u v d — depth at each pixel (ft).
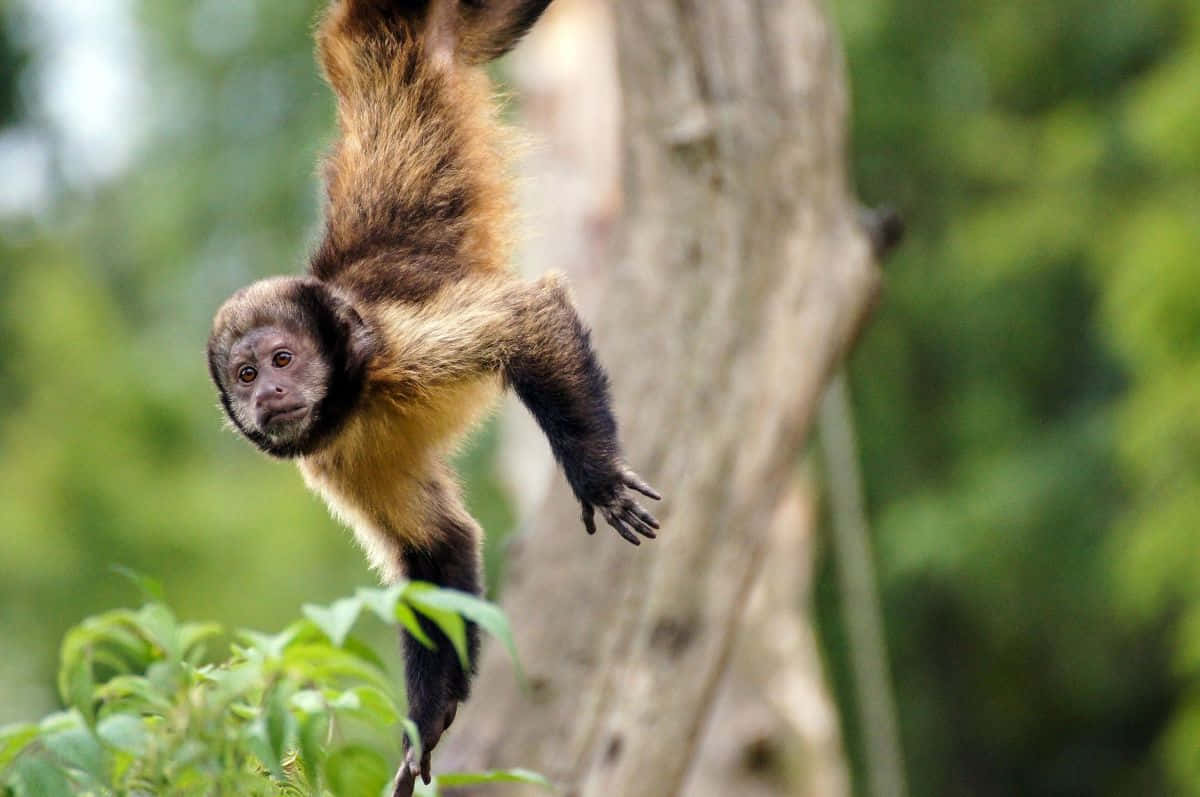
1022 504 82.58
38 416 85.40
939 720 92.94
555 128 57.77
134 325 104.27
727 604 34.37
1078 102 88.48
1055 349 88.22
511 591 35.40
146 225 100.63
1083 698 93.40
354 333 29.43
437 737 28.81
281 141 98.17
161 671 17.84
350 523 30.96
